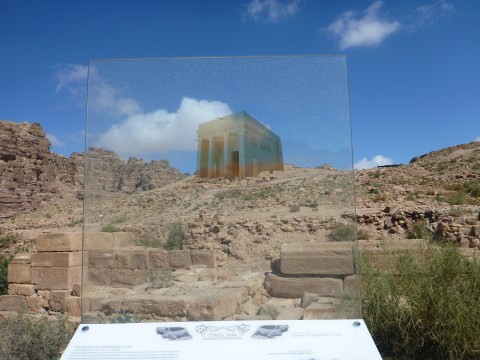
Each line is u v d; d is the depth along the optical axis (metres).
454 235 16.42
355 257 3.42
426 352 5.78
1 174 93.62
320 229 3.47
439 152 69.12
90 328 3.23
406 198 30.17
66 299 9.65
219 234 3.53
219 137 3.53
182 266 3.45
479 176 41.31
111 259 3.42
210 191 3.53
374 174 49.81
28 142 103.75
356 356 2.97
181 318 3.39
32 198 96.62
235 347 3.04
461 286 5.89
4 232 49.91
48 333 6.27
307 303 3.38
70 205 76.94
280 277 3.46
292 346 3.05
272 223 3.50
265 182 3.52
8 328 6.33
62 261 9.86
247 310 3.42
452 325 5.38
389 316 5.87
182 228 3.50
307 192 3.50
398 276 6.34
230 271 3.48
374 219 21.58
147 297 3.41
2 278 11.69
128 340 3.11
